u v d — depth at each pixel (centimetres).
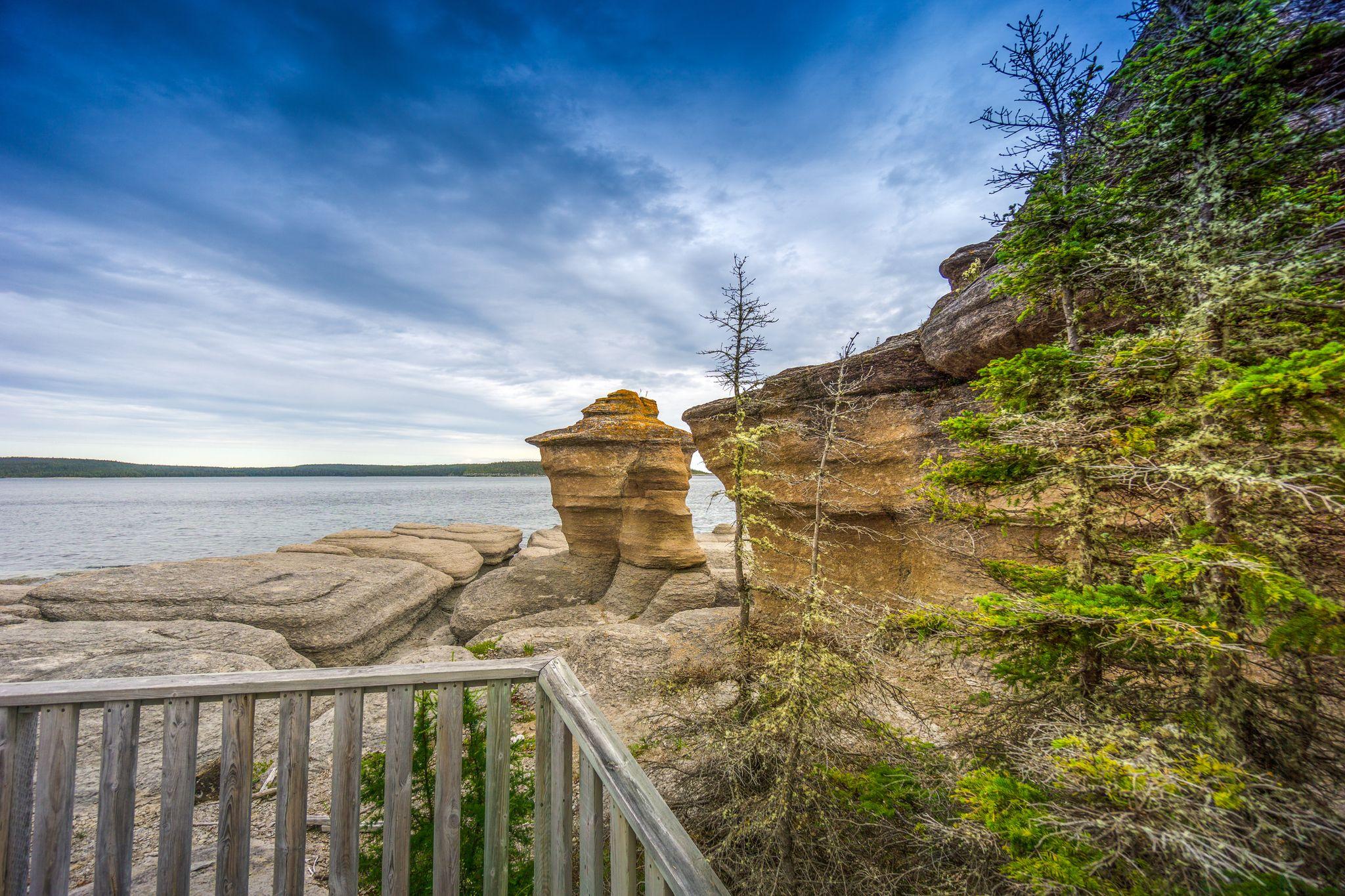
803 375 1370
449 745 294
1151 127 367
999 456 414
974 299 949
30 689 266
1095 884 255
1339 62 316
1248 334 316
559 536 4312
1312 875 254
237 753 278
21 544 6619
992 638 378
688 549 2395
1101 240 396
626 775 223
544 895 281
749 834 502
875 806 464
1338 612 232
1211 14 329
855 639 529
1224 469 284
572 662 1401
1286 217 323
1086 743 290
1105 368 351
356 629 2130
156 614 1994
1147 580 342
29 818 266
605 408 2636
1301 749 302
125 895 268
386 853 284
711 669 657
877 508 1230
